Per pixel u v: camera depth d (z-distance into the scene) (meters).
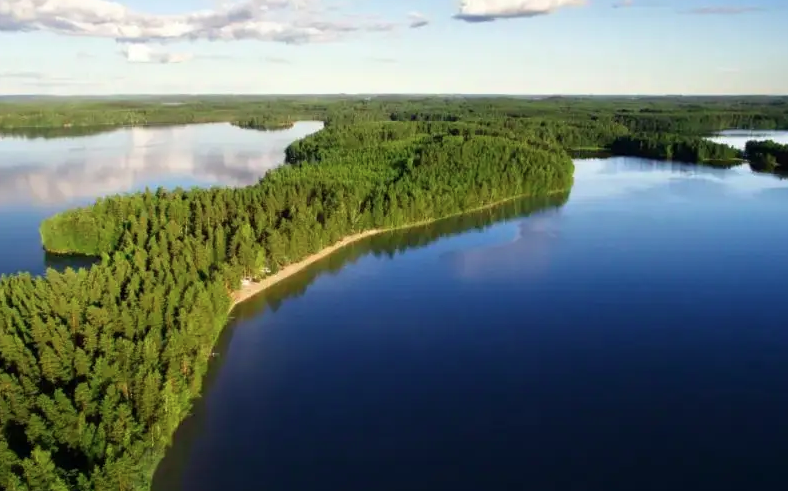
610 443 73.56
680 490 65.75
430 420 78.19
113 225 136.25
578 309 111.06
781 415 78.88
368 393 84.38
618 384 86.31
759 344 97.38
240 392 84.56
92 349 77.12
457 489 66.06
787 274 126.44
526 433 75.56
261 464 69.81
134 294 91.12
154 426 68.12
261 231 130.12
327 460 70.62
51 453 61.31
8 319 81.12
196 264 111.56
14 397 66.31
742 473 68.31
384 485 66.69
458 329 103.75
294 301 115.81
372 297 117.94
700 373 89.00
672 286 121.12
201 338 86.19
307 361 93.25
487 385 86.31
